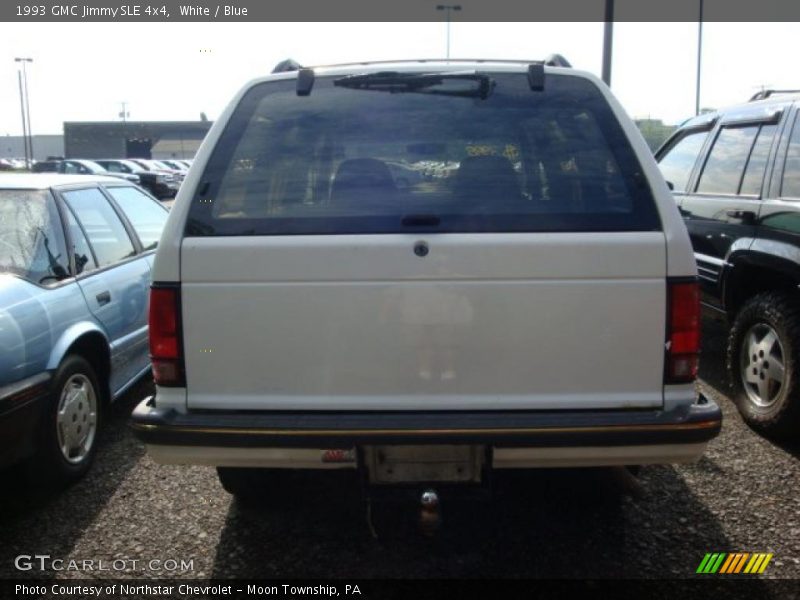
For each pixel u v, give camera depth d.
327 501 3.64
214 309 2.70
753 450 4.16
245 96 3.06
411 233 2.66
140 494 3.77
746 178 4.81
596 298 2.64
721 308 4.93
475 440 2.58
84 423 4.00
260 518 3.50
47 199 4.28
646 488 3.73
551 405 2.67
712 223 5.05
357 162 2.86
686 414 2.61
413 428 2.59
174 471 4.04
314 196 2.80
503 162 2.84
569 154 2.85
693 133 6.07
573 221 2.68
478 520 3.44
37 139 86.12
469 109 2.96
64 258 4.14
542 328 2.65
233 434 2.63
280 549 3.23
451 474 2.71
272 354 2.70
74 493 3.79
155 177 26.02
